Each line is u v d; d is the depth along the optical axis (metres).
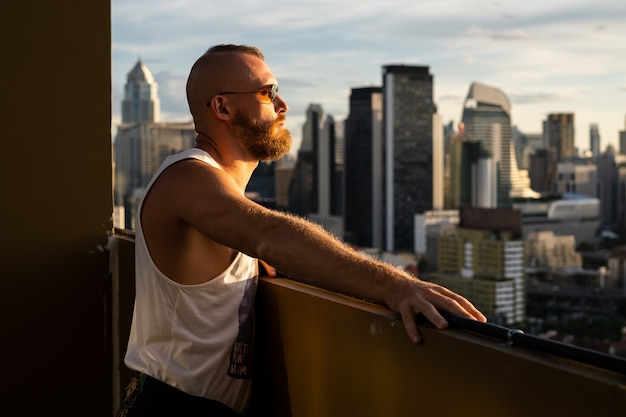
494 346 1.20
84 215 2.36
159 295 1.59
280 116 1.73
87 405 2.42
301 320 1.67
